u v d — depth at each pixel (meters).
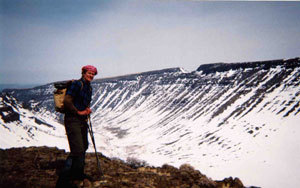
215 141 194.62
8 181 5.41
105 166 7.44
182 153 184.12
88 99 5.35
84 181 5.48
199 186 6.05
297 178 107.69
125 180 5.98
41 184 5.44
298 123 176.12
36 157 7.74
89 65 5.31
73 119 5.10
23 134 165.38
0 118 172.88
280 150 143.88
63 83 5.27
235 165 136.50
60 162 7.19
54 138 181.38
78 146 5.09
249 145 165.88
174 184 6.02
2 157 7.77
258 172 120.81
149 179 6.21
